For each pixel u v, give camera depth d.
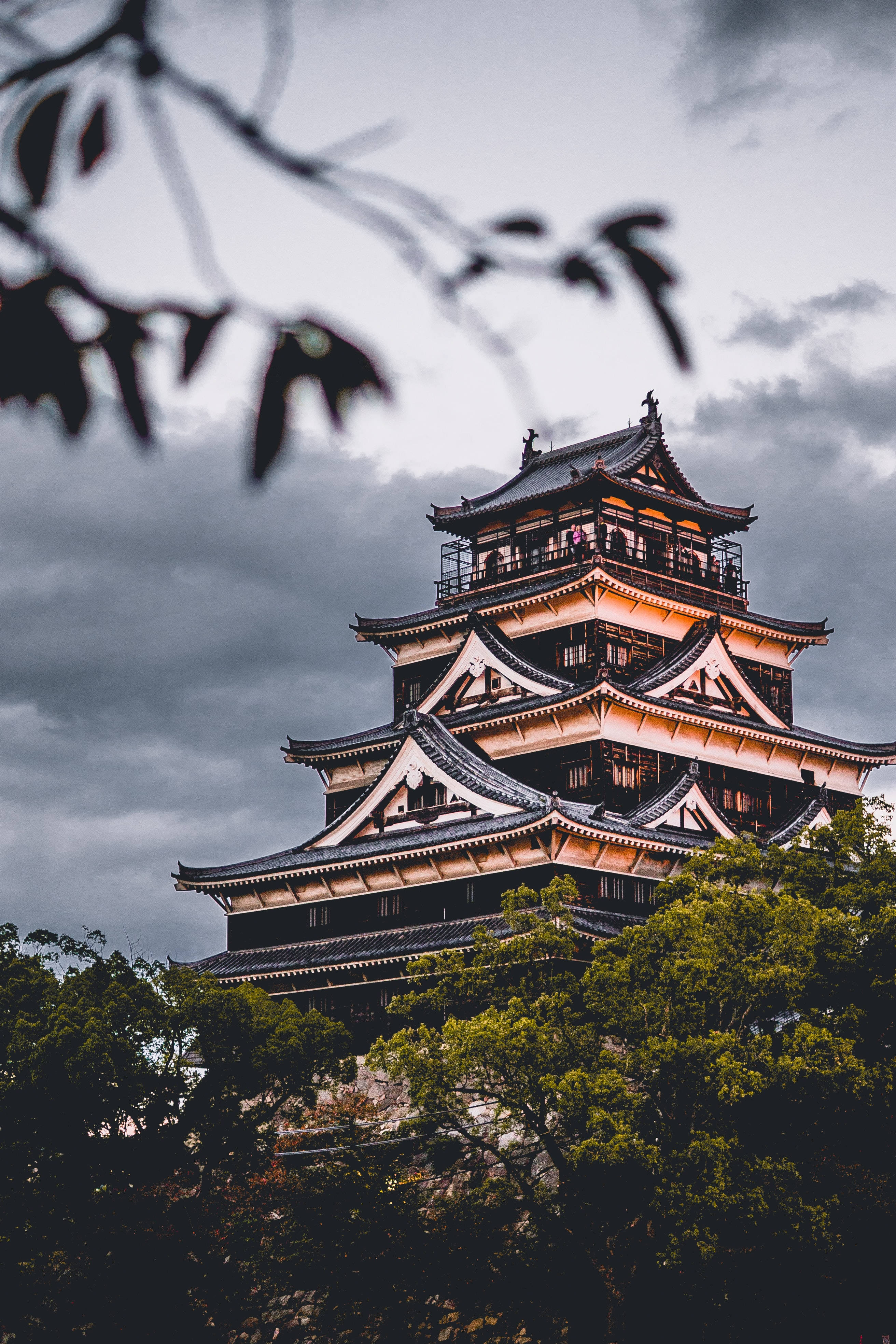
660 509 79.31
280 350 3.33
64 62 2.95
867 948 44.19
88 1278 42.62
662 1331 42.59
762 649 81.38
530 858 61.91
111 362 3.21
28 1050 44.78
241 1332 52.12
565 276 3.42
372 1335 49.28
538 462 85.31
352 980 63.62
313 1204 45.41
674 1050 39.25
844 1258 41.03
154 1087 45.31
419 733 67.81
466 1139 50.97
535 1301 42.75
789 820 73.25
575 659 72.94
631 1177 40.19
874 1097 40.62
